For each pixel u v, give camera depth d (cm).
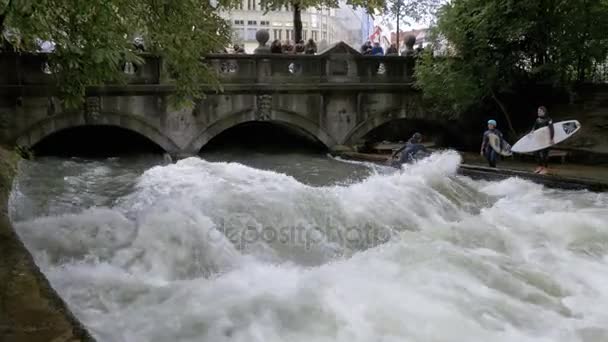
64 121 1930
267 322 606
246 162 2075
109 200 1224
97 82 1079
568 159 1922
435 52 2189
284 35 6538
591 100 2045
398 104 2414
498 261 842
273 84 2208
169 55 1151
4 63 1845
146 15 1034
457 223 1047
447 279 752
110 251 811
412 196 1162
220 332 584
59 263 779
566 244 971
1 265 640
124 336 576
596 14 1948
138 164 1941
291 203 978
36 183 1456
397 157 1652
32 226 874
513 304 693
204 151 2398
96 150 2381
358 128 2378
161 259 798
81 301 660
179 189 1041
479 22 2016
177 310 636
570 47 1972
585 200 1351
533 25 1948
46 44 1872
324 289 692
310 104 2286
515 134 2188
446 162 1636
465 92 2078
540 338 611
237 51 2370
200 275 778
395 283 725
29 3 747
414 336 587
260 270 775
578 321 660
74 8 903
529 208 1248
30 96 1873
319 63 2294
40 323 491
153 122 2056
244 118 2197
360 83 2341
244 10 6316
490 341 590
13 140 1858
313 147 2550
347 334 583
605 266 869
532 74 2119
